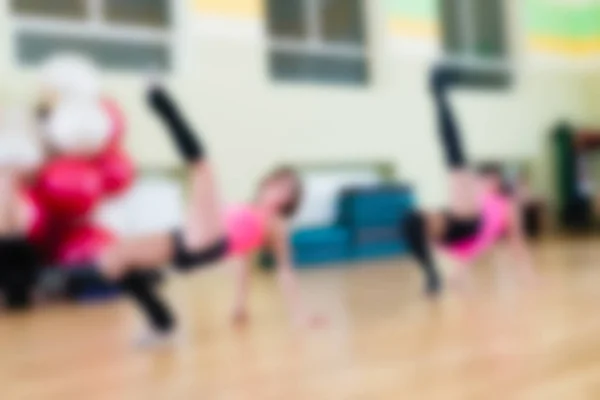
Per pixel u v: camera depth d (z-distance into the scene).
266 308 4.02
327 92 7.85
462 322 3.13
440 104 4.32
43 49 6.66
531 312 3.28
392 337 2.88
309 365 2.43
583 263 5.46
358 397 1.95
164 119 3.06
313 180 7.74
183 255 3.15
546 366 2.19
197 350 2.87
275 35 7.85
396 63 8.39
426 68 8.62
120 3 7.01
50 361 2.86
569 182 9.58
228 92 7.16
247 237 3.44
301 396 2.00
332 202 7.80
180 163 6.80
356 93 8.07
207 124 7.02
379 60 8.31
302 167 7.71
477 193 4.35
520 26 9.61
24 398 2.22
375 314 3.56
